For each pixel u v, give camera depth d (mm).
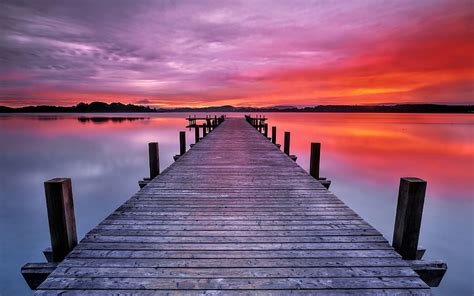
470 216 8680
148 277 1916
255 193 3707
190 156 6398
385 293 1798
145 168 16234
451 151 20484
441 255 6477
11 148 22250
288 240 2438
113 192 11609
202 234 2529
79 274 1946
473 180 12531
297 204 3311
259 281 1888
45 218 8578
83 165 16781
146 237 2467
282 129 39594
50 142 25625
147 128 41938
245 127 16203
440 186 11531
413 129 43344
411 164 16203
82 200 10562
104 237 2459
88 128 42281
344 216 2967
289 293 1783
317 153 5438
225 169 5082
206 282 1868
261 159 6039
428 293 1800
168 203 3314
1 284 5480
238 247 2311
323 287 1841
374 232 2607
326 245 2361
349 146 23266
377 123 63469
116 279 1896
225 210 3107
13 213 8984
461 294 5215
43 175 14211
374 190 11422
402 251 2334
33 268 2215
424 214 8820
